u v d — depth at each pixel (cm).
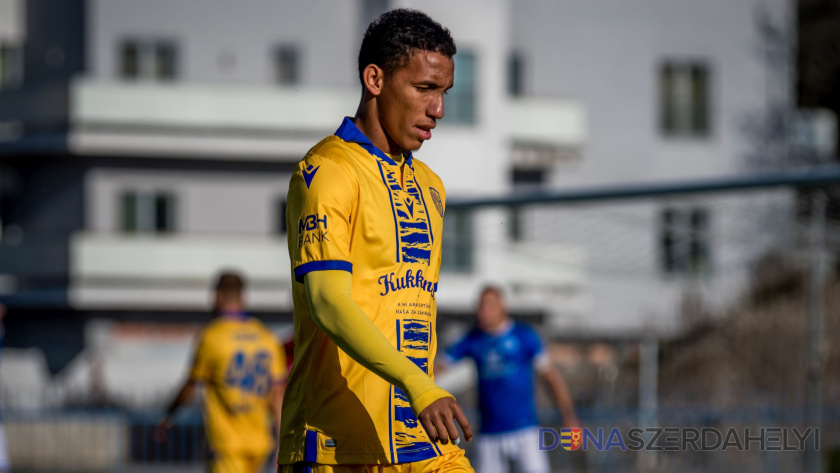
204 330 2077
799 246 4494
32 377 5494
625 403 3612
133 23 6738
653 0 7181
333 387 837
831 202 3950
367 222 825
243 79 6856
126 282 6488
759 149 7262
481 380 2455
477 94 6419
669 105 7200
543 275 6388
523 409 2441
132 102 6556
